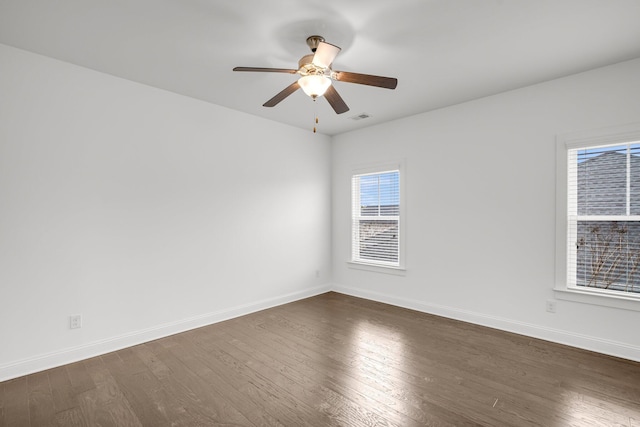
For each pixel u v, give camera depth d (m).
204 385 2.30
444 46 2.40
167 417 1.95
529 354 2.75
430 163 3.88
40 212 2.53
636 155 2.65
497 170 3.35
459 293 3.66
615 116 2.69
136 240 3.04
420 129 3.97
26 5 1.90
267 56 2.57
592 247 2.86
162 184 3.22
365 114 4.00
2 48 2.37
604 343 2.74
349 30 2.19
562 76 2.93
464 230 3.61
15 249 2.42
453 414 1.95
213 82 3.05
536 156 3.10
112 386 2.29
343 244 4.91
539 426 1.84
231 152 3.79
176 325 3.30
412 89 3.21
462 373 2.45
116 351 2.88
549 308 3.04
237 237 3.85
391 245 4.36
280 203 4.35
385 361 2.65
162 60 2.62
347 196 4.85
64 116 2.64
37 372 2.49
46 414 1.98
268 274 4.19
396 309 4.09
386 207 4.41
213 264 3.62
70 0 1.86
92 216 2.78
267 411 2.00
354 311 4.01
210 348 2.93
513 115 3.24
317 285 4.86
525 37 2.28
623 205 2.71
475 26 2.14
